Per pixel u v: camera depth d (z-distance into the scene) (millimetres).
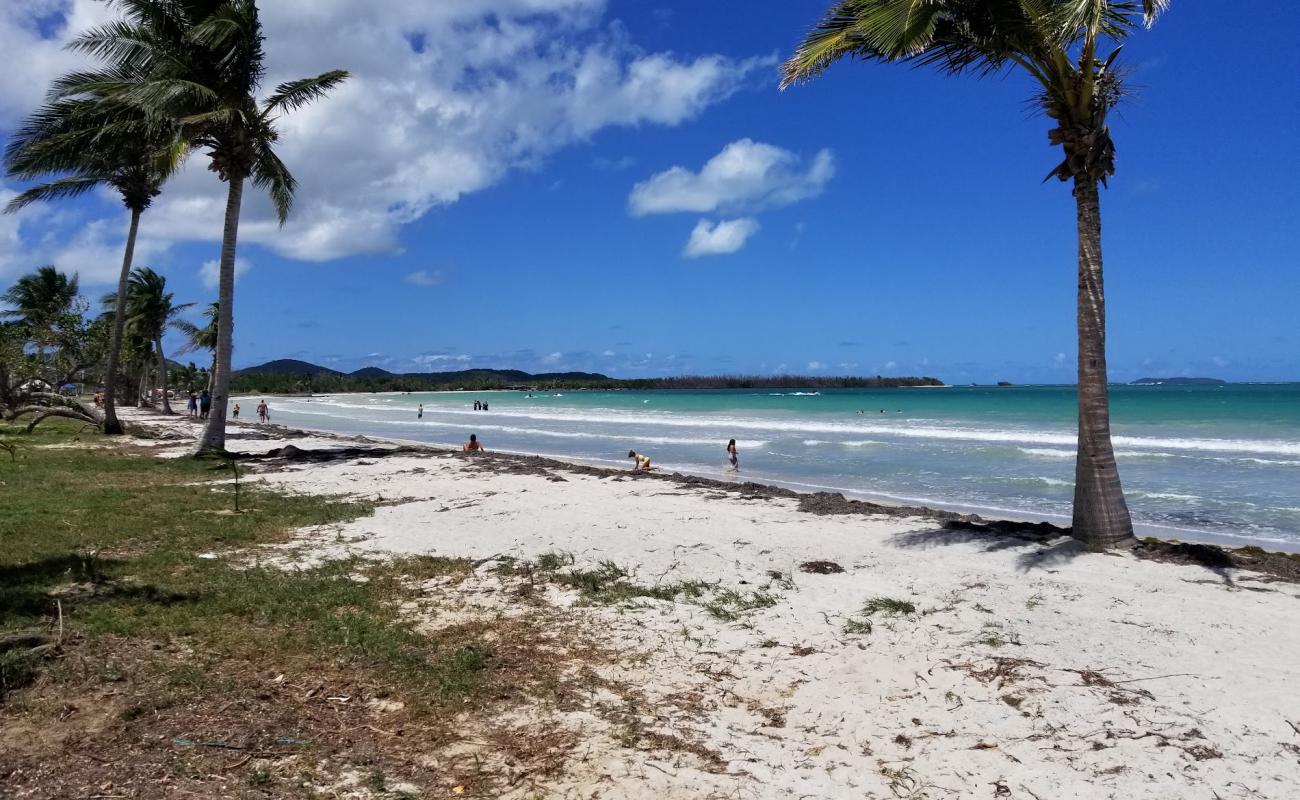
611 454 26156
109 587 6918
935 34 8609
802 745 4289
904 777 3924
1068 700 4789
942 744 4285
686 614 6656
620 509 11812
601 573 7988
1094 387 8516
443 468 17391
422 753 4062
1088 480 8602
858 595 7121
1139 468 19719
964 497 15828
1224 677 5066
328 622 6098
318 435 31000
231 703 4496
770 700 4910
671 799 3674
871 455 24125
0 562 7715
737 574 7973
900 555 8562
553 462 18875
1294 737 4262
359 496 13273
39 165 18703
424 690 4879
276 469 17172
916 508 11633
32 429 26562
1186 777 3887
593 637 6078
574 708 4719
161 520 10352
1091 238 8398
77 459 17844
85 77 17281
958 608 6637
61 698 4387
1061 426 35844
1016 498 15562
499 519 11039
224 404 19000
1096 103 8180
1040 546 8641
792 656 5656
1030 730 4426
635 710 4711
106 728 4059
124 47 16734
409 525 10617
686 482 15086
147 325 45500
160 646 5410
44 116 18219
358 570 8078
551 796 3662
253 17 17281
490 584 7605
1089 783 3850
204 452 18516
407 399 111312
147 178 23453
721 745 4266
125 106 17281
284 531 10078
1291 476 17859
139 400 59719
